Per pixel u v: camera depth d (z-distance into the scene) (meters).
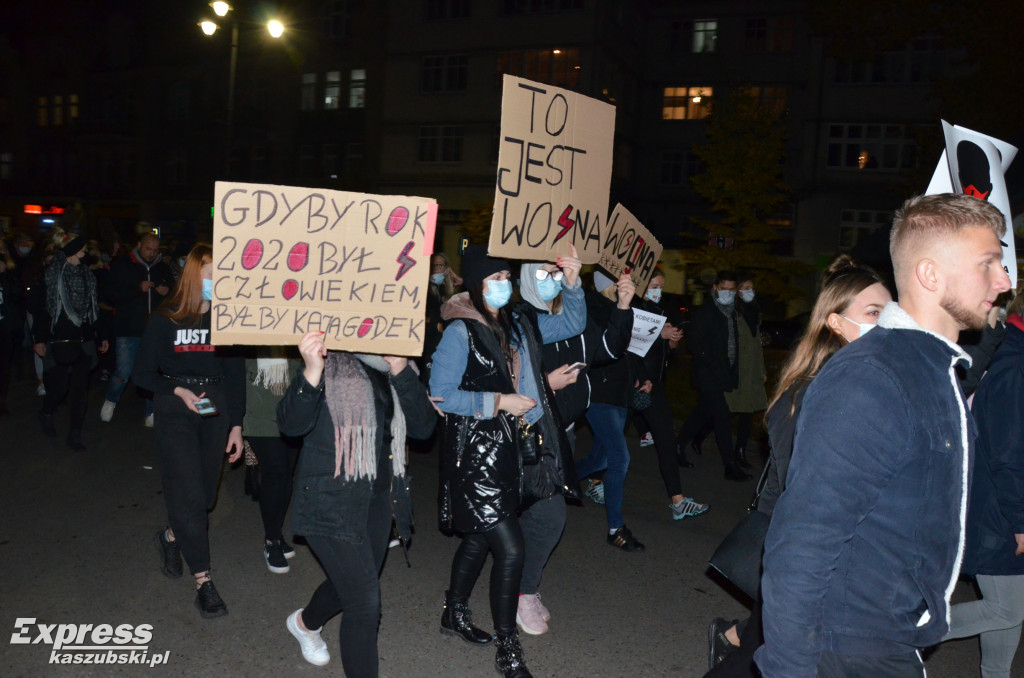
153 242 8.75
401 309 3.28
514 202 3.91
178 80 39.06
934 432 1.85
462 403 3.56
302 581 4.84
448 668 3.90
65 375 7.83
